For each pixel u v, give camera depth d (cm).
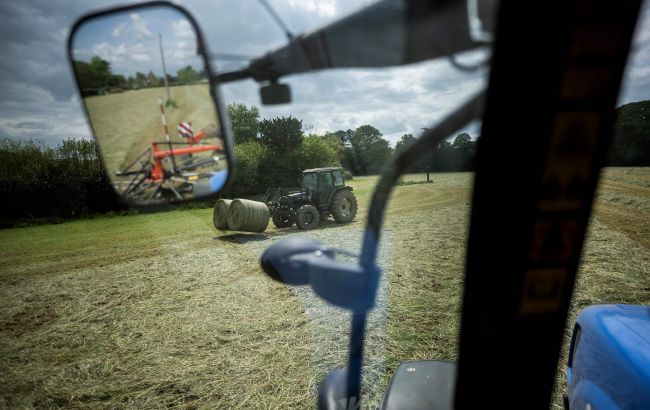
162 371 368
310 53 39
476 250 37
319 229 981
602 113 32
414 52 36
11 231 1535
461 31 34
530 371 38
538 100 32
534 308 36
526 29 31
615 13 31
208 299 548
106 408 322
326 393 63
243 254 793
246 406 299
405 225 937
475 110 35
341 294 46
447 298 447
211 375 350
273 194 1061
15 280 751
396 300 437
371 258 46
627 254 641
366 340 348
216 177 43
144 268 770
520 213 34
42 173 1788
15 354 428
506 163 33
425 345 340
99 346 436
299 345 375
